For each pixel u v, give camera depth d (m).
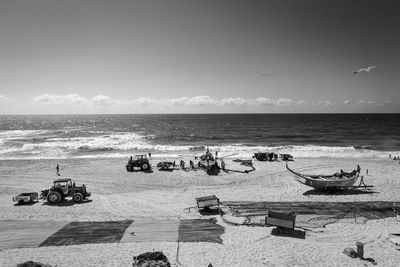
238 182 30.81
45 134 90.56
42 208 22.78
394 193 26.19
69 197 26.08
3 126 138.62
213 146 59.78
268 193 26.44
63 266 13.44
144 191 27.77
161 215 20.75
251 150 53.09
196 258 14.19
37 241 16.14
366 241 16.30
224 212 21.12
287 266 13.49
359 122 151.12
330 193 26.36
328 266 13.48
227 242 16.02
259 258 14.23
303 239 16.52
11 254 14.66
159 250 15.05
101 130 109.19
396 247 15.48
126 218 20.09
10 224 18.72
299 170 35.84
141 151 52.47
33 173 35.16
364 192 26.58
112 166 38.56
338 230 17.77
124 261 13.88
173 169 36.41
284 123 146.75
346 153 48.97
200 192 27.03
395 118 199.00
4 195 26.98
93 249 15.18
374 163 40.06
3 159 44.84
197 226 18.28
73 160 43.12
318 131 100.50
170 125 138.38
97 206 23.23
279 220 17.33
